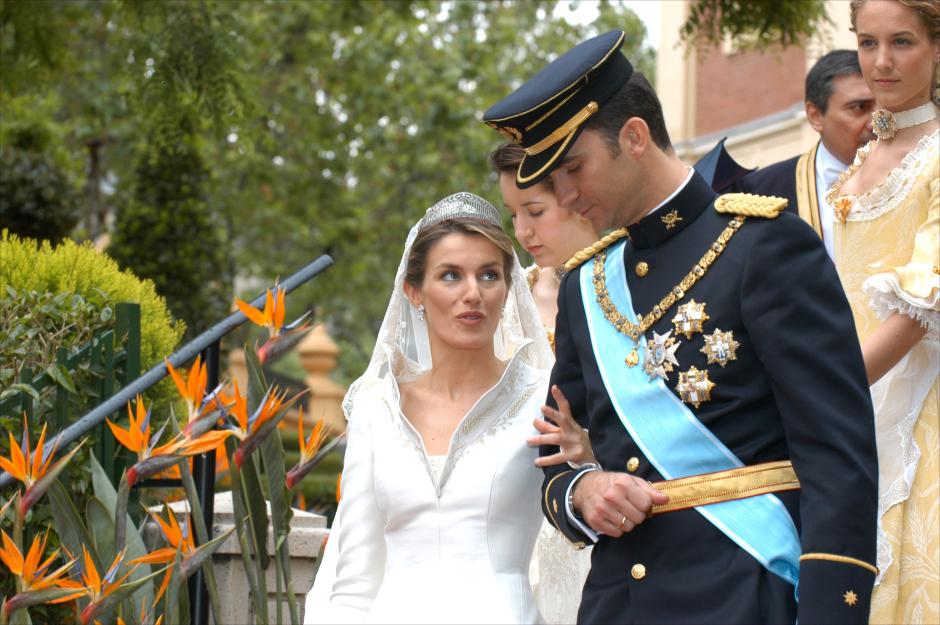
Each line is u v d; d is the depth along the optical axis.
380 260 23.25
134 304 5.62
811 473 2.85
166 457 4.25
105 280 6.10
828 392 2.88
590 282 3.29
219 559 5.58
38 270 5.92
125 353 5.56
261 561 4.44
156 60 10.23
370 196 22.80
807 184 4.50
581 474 3.18
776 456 2.99
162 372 5.05
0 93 10.98
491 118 3.17
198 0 10.31
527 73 21.67
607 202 3.15
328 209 21.30
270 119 19.09
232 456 4.43
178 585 4.24
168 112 10.49
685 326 3.04
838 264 4.05
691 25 10.01
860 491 2.81
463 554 3.55
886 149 4.04
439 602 3.49
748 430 2.98
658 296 3.12
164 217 12.72
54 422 5.36
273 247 23.59
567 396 3.35
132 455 5.54
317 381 20.77
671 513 3.01
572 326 3.30
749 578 2.90
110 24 14.96
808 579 2.79
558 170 3.16
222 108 10.27
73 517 4.34
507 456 3.64
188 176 12.88
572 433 3.33
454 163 21.55
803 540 2.83
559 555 4.15
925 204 3.85
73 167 18.41
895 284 3.55
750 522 2.94
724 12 9.90
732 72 17.27
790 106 16.41
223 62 10.32
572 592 4.15
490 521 3.59
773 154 16.42
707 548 2.96
